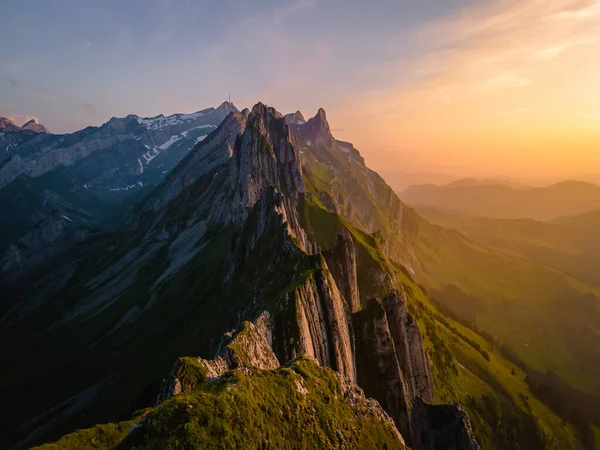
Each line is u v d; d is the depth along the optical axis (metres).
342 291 117.88
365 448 49.41
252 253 143.25
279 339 77.50
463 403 159.38
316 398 50.53
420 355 113.12
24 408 171.00
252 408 40.75
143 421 35.94
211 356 111.62
